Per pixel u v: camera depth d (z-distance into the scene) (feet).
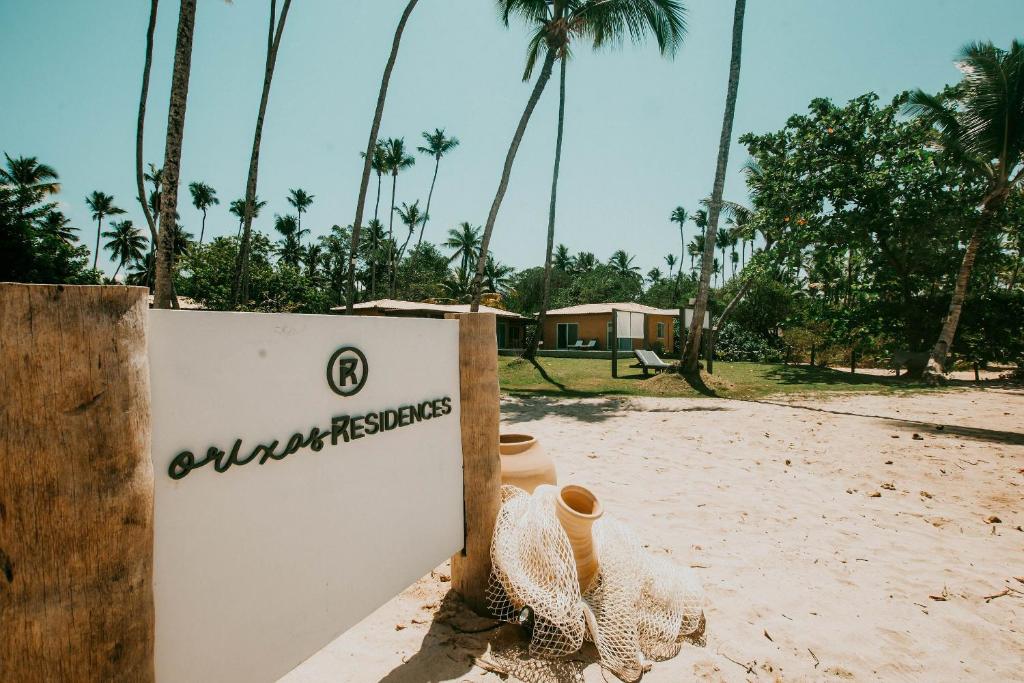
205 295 106.01
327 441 6.18
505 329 110.42
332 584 6.26
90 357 3.67
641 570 8.90
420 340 7.89
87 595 3.69
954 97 52.95
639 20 43.09
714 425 28.17
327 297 125.29
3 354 3.35
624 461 20.25
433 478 8.16
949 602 9.71
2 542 3.41
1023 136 47.26
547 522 8.39
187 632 4.66
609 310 100.27
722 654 8.11
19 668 3.50
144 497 4.03
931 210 54.65
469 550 9.01
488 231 44.88
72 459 3.60
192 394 4.67
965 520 13.87
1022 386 48.29
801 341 74.49
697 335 46.01
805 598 9.82
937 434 25.27
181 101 22.39
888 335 61.72
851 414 31.91
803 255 61.82
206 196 171.73
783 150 61.11
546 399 40.34
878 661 7.94
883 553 11.83
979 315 57.21
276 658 5.55
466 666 7.58
